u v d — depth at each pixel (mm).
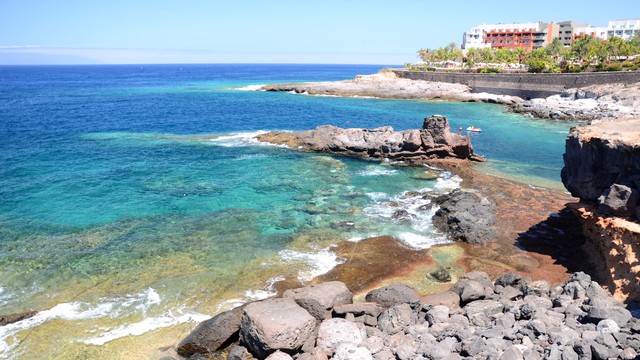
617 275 19578
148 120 72875
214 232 27266
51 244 25344
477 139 58969
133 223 28516
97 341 17109
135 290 20719
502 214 30484
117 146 51500
